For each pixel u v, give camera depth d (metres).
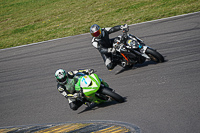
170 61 29.69
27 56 50.75
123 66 30.05
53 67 40.16
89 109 23.45
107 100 22.44
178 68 26.98
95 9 83.44
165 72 26.77
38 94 30.47
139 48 28.30
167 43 37.84
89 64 37.28
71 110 24.16
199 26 42.53
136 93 23.50
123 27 28.58
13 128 21.77
